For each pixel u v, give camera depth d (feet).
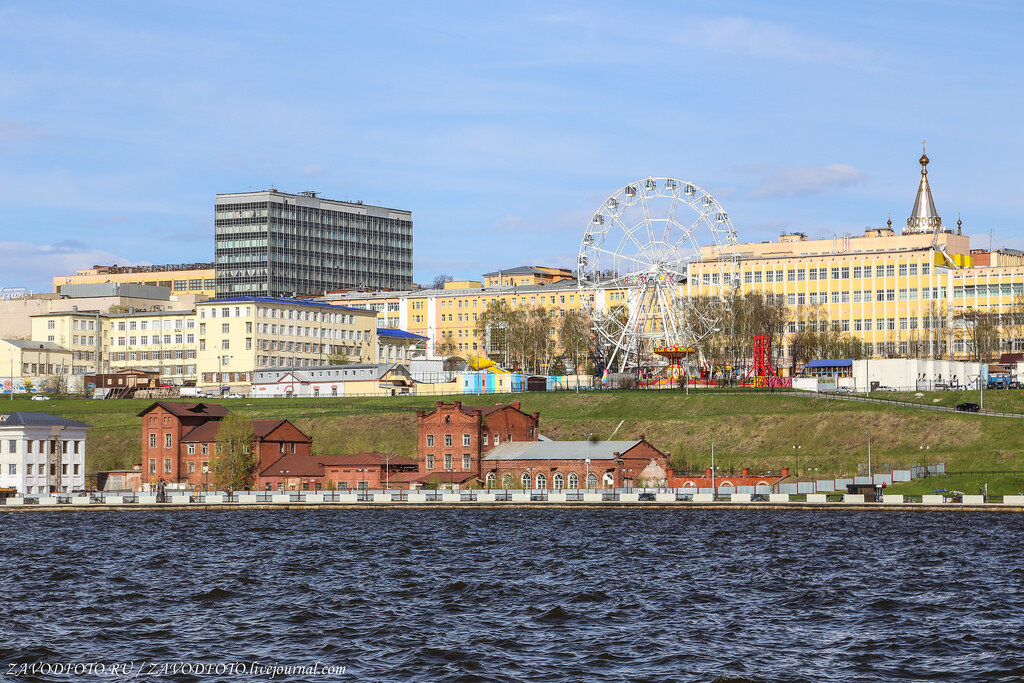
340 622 470.80
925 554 642.22
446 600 518.37
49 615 487.61
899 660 405.39
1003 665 397.19
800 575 577.43
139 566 620.90
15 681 384.06
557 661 406.82
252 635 448.24
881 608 492.54
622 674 390.63
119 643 435.94
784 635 442.91
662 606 499.51
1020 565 602.03
